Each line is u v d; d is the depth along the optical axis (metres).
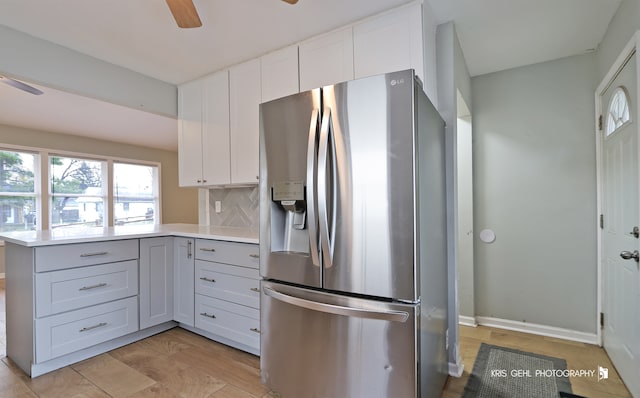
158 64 2.75
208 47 2.45
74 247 2.10
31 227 5.08
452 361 2.02
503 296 2.79
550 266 2.62
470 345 2.44
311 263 1.56
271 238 1.73
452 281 2.05
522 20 2.10
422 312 1.40
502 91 2.82
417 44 1.86
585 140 2.52
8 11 1.98
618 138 2.03
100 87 2.64
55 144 5.34
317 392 1.54
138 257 2.45
